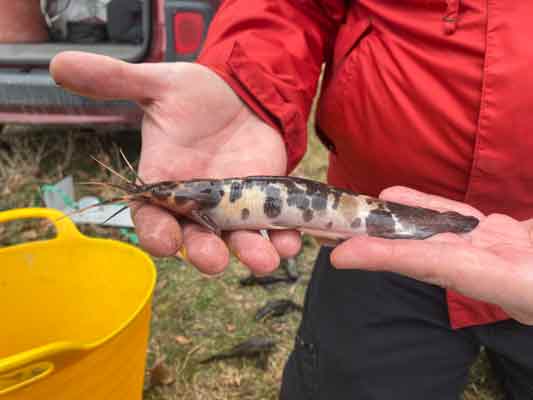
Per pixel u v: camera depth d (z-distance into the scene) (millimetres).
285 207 262
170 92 259
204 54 298
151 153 268
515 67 242
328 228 273
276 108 282
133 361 283
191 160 273
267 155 282
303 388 354
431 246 213
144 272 301
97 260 324
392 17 272
